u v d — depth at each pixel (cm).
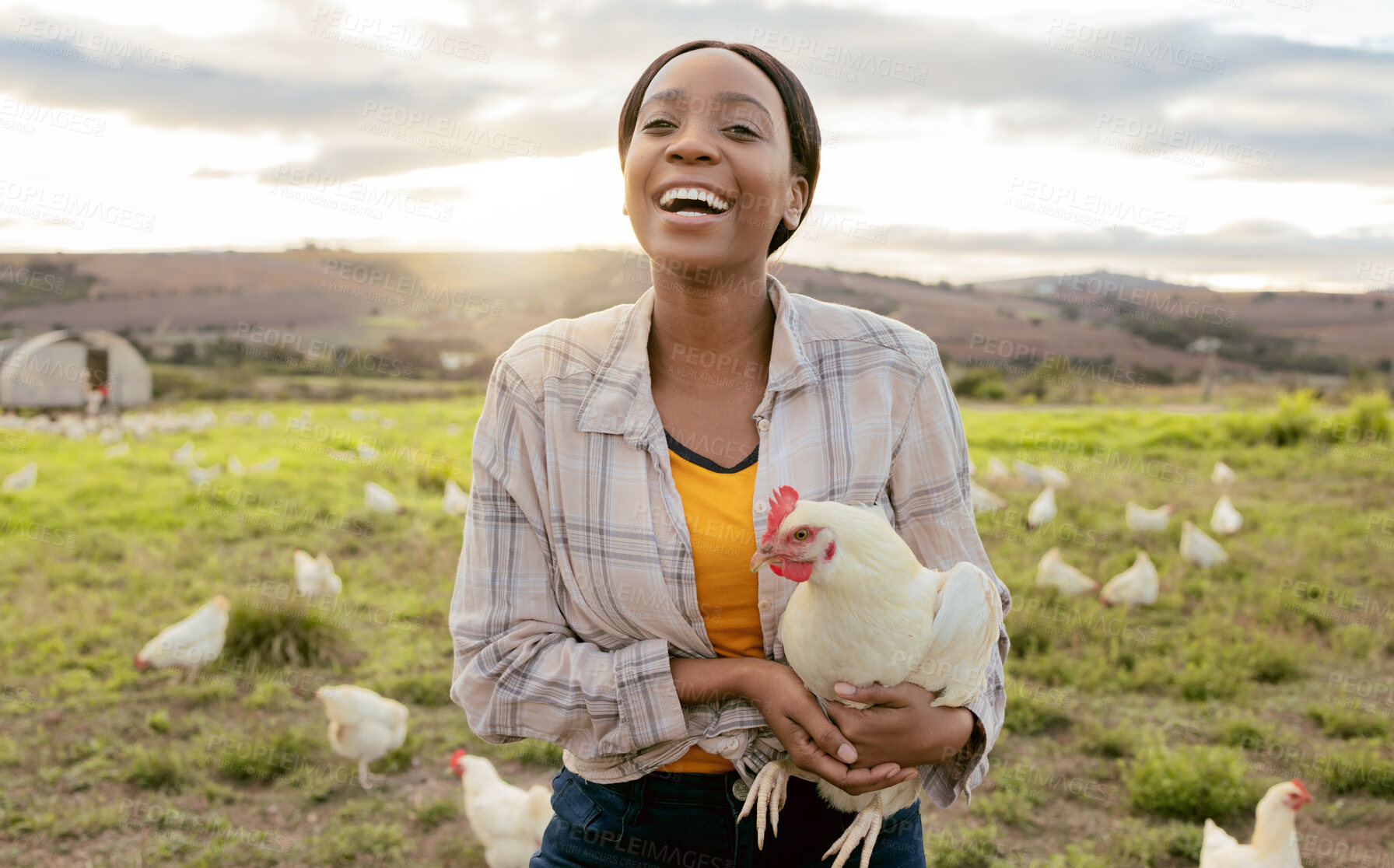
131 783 519
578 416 137
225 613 667
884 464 139
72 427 1889
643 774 138
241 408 2586
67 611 751
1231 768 514
